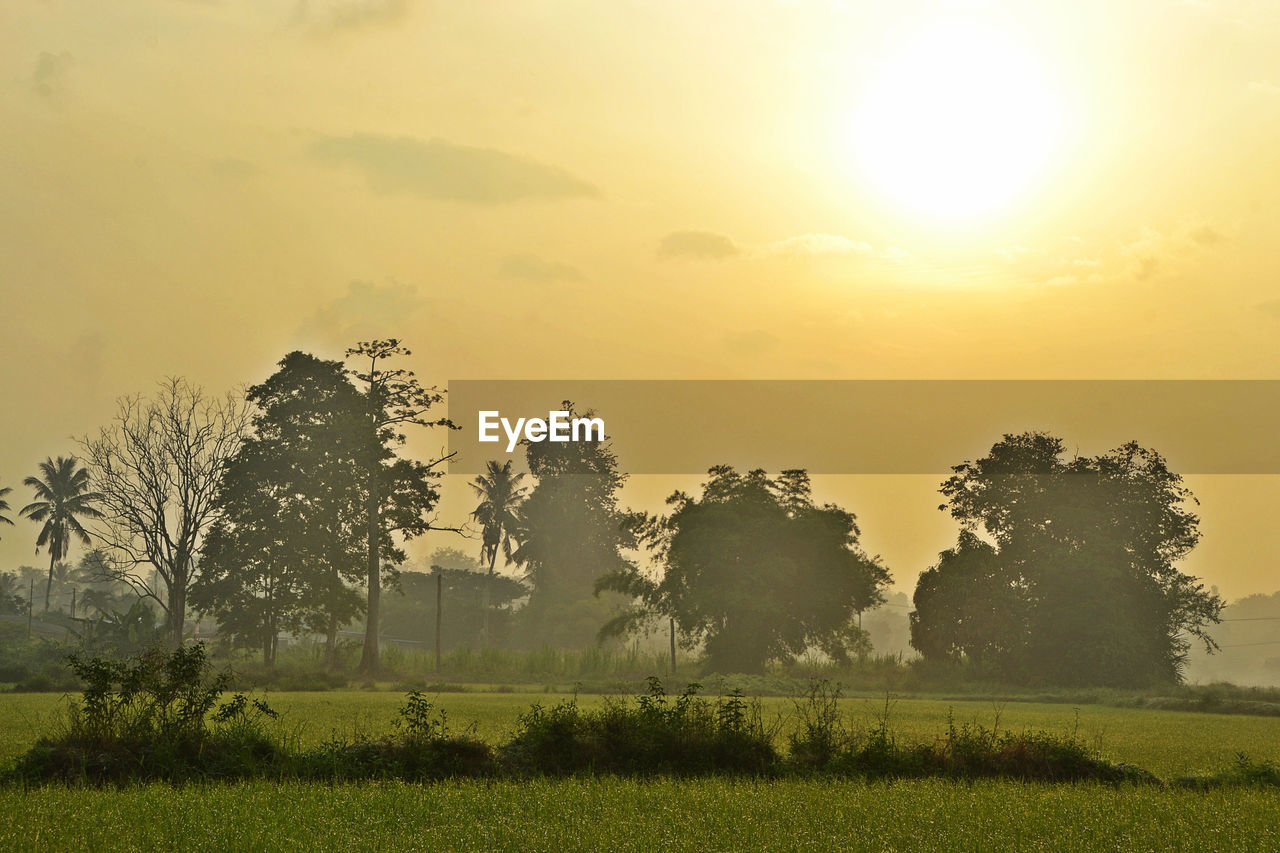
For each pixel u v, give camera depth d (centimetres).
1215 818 1396
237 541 7000
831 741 1930
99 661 1730
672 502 8231
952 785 1677
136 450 7081
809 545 7519
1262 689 6838
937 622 7338
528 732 1844
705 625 7594
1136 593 6850
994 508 7338
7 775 1584
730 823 1296
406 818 1304
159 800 1383
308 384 7388
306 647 8138
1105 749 2514
